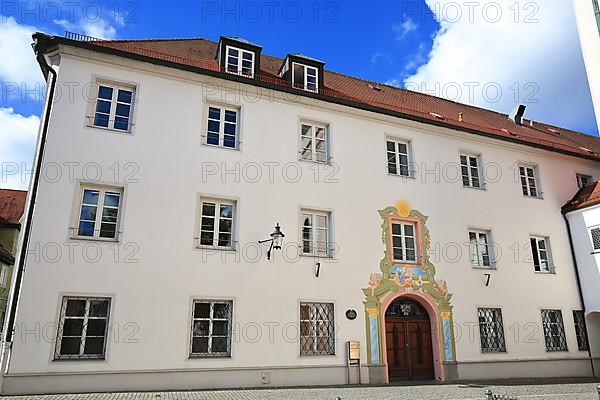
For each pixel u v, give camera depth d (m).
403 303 15.52
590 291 17.94
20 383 10.44
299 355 13.24
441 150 17.58
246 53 15.91
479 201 17.64
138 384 11.36
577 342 17.62
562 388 12.84
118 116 13.18
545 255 18.48
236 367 12.40
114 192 12.53
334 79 19.67
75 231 11.80
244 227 13.54
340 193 15.22
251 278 13.20
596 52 13.92
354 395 11.02
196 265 12.66
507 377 15.87
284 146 14.85
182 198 13.01
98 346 11.38
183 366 11.88
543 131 24.39
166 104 13.59
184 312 12.20
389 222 15.70
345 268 14.52
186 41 17.22
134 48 14.16
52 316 10.97
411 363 15.01
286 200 14.34
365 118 16.52
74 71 12.77
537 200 18.92
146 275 12.06
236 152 14.11
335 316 13.98
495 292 16.70
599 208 18.02
